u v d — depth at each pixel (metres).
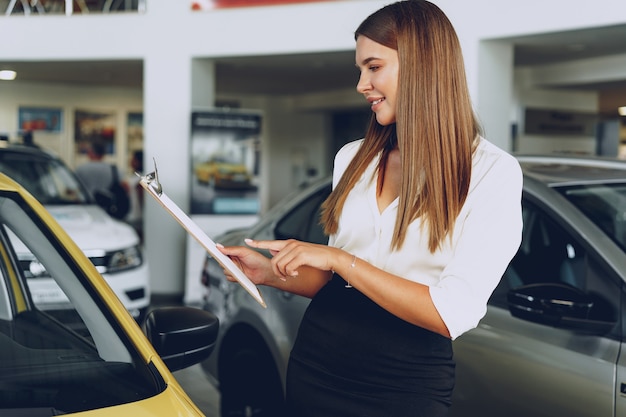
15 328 1.73
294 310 3.31
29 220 1.91
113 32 10.12
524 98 12.30
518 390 2.54
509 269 2.88
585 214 2.66
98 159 16.66
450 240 1.63
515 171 1.63
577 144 12.92
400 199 1.66
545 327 2.54
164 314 1.87
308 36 9.44
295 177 18.84
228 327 3.67
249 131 9.31
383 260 1.71
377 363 1.68
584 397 2.38
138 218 17.00
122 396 1.56
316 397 1.75
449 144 1.63
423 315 1.55
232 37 9.77
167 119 9.98
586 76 11.27
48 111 16.12
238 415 3.66
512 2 8.29
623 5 7.50
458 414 2.72
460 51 1.67
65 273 1.84
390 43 1.66
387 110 1.70
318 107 17.11
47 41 10.30
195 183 9.23
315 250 1.57
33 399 1.51
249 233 3.82
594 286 2.51
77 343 1.70
